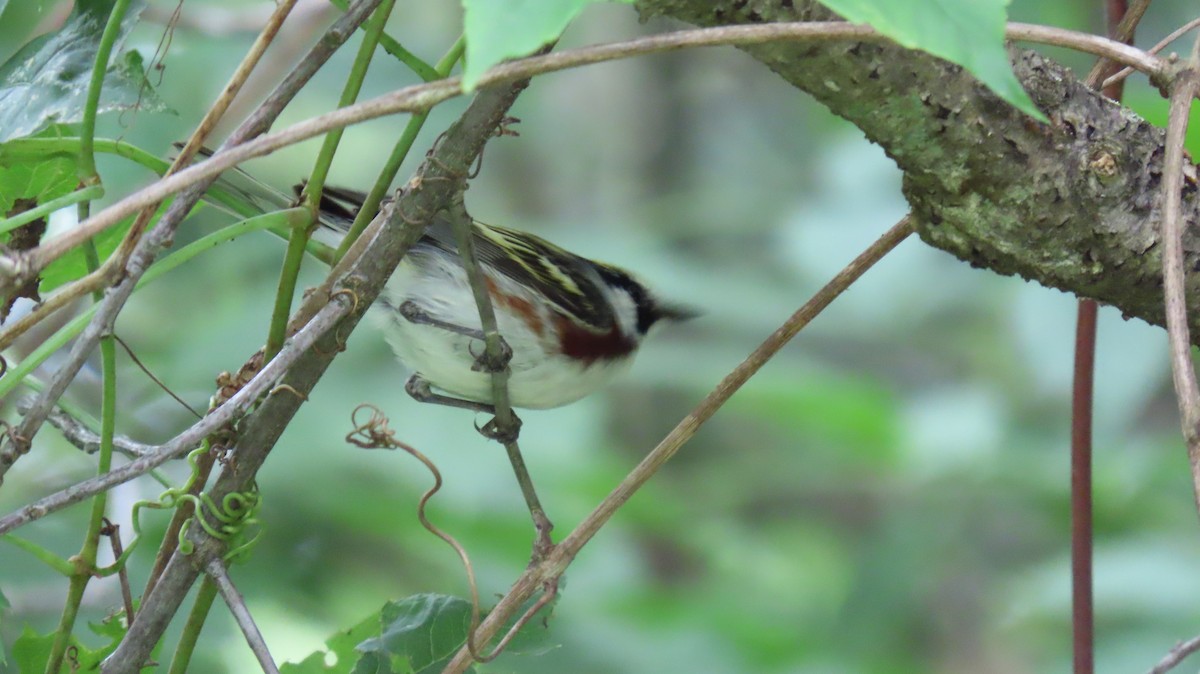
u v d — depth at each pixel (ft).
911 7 10.39
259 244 39.86
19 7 30.45
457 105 43.29
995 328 42.60
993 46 10.40
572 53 13.29
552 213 52.19
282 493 34.86
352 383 35.96
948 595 42.83
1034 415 37.22
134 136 34.19
